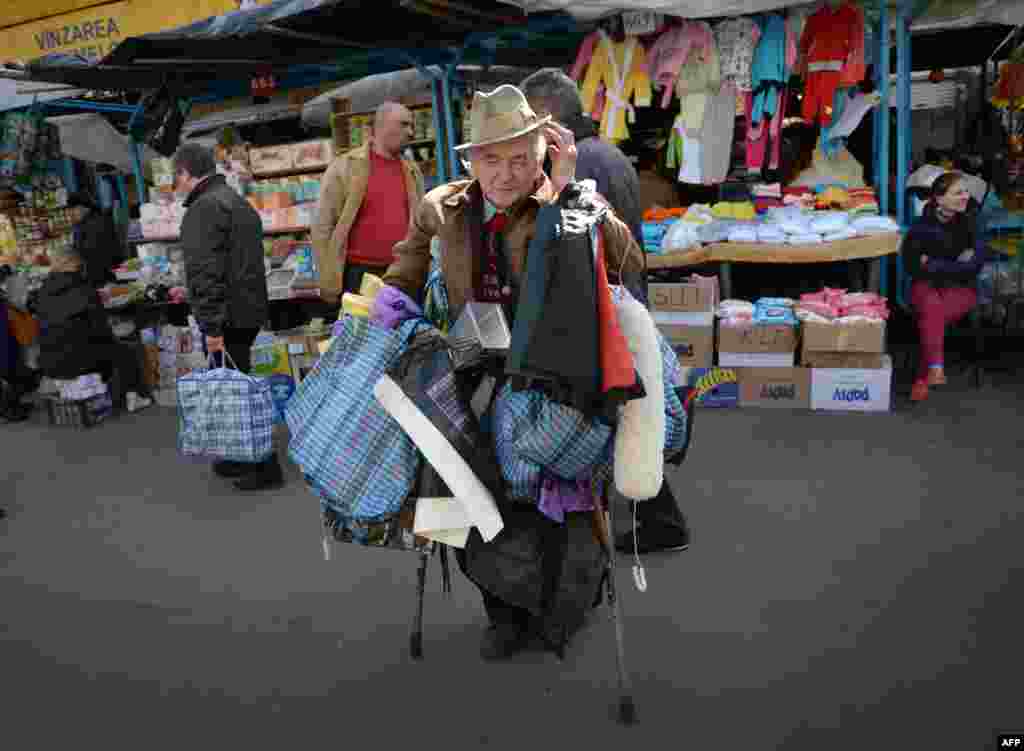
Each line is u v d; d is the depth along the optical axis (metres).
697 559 3.20
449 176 6.37
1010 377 5.30
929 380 4.86
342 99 6.57
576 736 2.24
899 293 5.49
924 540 3.20
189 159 4.20
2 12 6.34
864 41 5.39
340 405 2.26
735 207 5.52
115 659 2.83
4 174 7.82
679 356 5.16
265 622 3.00
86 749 2.36
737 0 5.19
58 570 3.62
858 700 2.29
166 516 4.17
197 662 2.77
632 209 2.86
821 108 5.43
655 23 5.44
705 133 5.67
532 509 2.29
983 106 7.91
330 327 6.09
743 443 4.44
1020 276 5.87
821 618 2.72
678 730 2.23
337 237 4.49
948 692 2.29
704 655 2.56
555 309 1.93
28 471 5.16
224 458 4.20
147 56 5.74
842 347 4.77
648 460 2.06
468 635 2.80
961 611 2.70
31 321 7.01
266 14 5.01
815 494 3.72
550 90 2.81
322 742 2.30
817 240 5.00
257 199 6.56
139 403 6.53
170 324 6.82
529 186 2.11
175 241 6.91
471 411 2.21
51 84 7.23
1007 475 3.75
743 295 6.29
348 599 3.12
